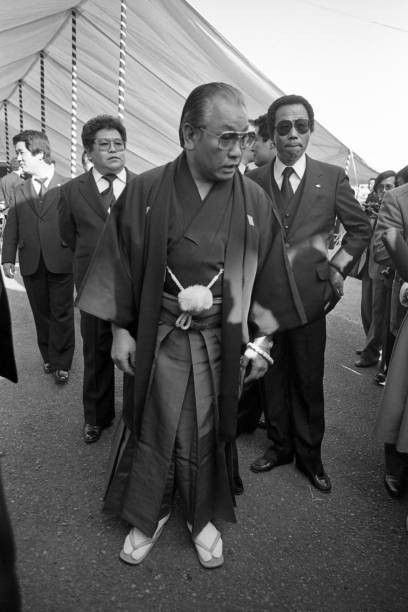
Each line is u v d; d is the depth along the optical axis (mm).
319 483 2527
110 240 1890
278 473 2664
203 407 1929
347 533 2223
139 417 1923
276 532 2209
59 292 3566
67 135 10117
